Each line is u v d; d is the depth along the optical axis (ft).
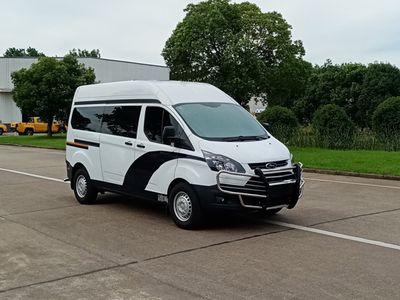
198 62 134.92
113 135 31.40
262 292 16.92
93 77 132.46
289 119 81.97
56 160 69.77
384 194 38.27
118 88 31.89
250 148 25.73
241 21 138.31
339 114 77.82
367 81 180.04
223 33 132.77
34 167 59.57
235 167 24.53
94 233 25.50
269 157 25.61
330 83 195.72
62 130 175.63
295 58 160.25
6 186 42.75
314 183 44.93
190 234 25.12
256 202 24.93
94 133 33.04
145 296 16.58
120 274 18.90
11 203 34.42
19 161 68.18
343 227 26.66
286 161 26.32
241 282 17.92
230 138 26.53
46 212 31.17
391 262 20.30
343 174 51.34
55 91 124.98
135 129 29.71
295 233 25.30
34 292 17.08
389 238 24.29
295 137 80.12
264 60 155.33
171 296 16.57
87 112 34.32
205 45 130.62
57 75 124.36
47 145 101.76
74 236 24.89
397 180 46.98
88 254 21.63
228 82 134.92
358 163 55.47
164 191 27.37
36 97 125.59
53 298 16.52
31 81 126.00
